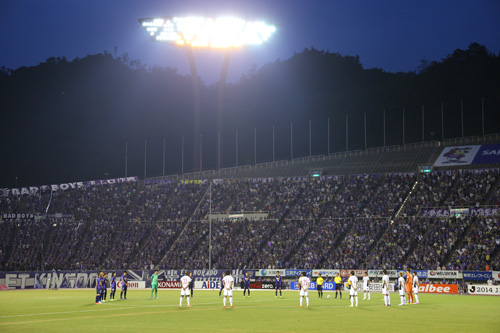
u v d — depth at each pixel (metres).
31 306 44.31
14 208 109.12
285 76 181.00
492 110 141.00
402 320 31.22
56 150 174.25
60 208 109.00
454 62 151.62
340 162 113.69
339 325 28.38
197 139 133.25
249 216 96.31
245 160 169.00
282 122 168.38
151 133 178.88
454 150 107.56
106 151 176.12
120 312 37.34
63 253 92.31
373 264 74.62
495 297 58.97
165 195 108.75
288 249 83.25
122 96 185.38
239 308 40.88
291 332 25.34
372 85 175.12
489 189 87.62
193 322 30.05
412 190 92.50
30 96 180.25
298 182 103.69
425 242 76.50
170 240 92.50
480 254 71.44
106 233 96.38
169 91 185.00
